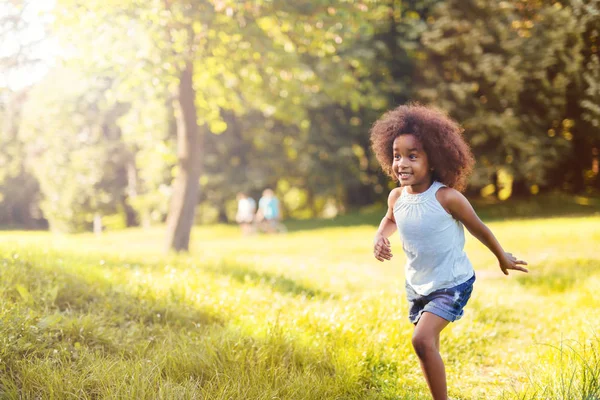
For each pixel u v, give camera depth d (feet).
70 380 11.85
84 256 28.60
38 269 19.58
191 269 25.45
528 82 56.70
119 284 19.98
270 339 14.70
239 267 29.19
